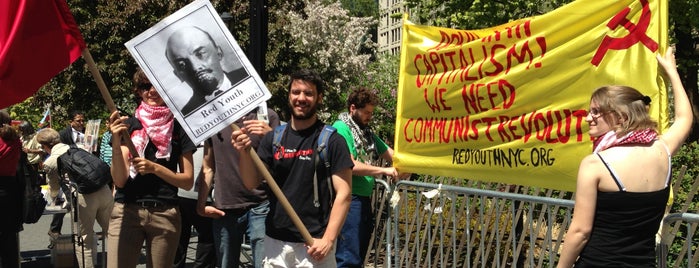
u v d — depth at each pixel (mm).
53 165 9938
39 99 24266
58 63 4793
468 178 5504
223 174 5969
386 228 6562
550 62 4777
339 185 4328
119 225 5027
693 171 6613
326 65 32594
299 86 4355
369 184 6164
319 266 4375
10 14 4719
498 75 5180
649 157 3332
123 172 4891
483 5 17656
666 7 4082
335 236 4285
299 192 4383
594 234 3344
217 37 4430
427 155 5941
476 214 6051
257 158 4285
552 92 4770
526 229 5504
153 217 5016
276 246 4441
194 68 4422
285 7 25359
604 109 3393
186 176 5027
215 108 4406
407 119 6180
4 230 6770
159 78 4414
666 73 3951
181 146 5082
